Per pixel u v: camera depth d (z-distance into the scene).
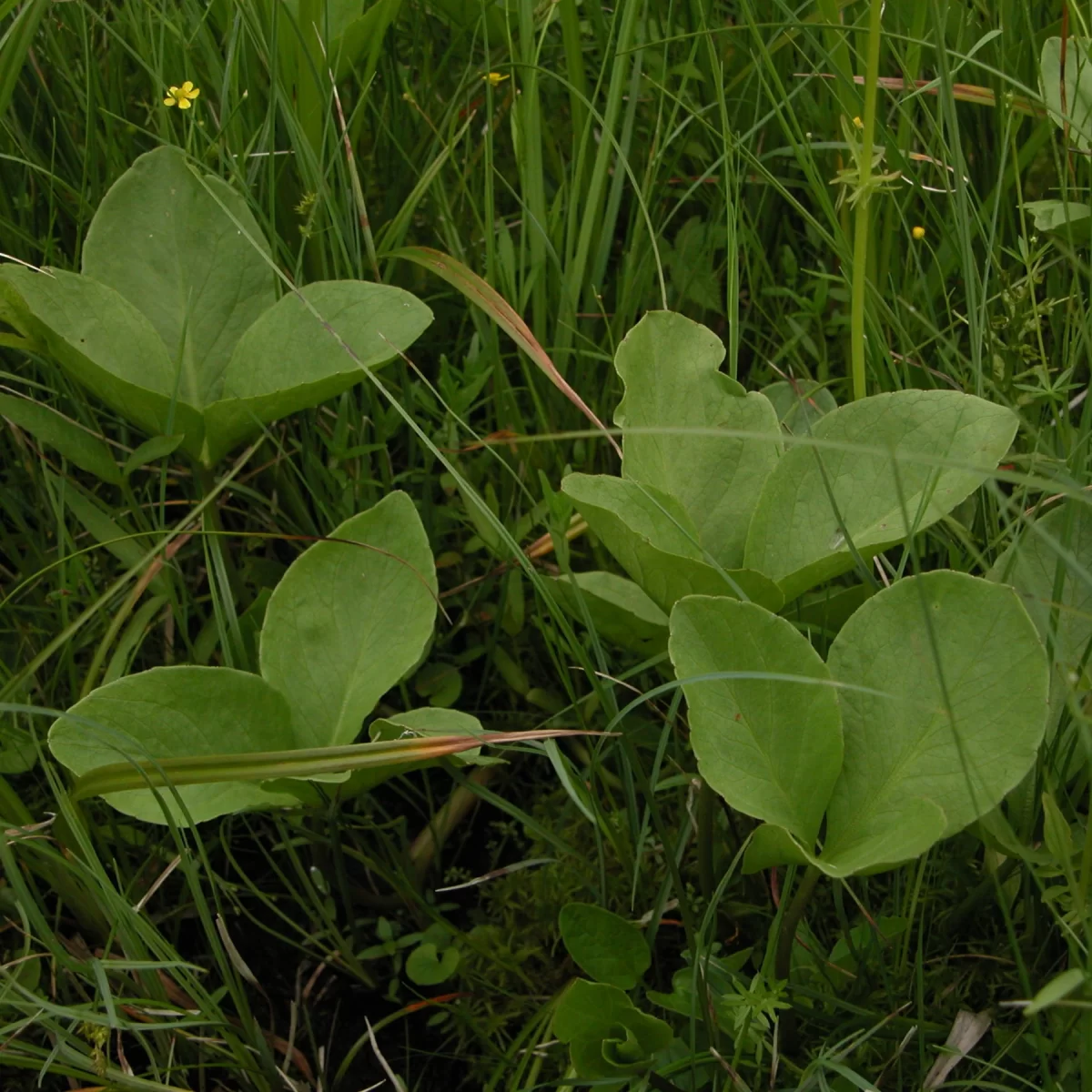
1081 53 0.86
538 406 0.84
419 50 0.95
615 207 0.88
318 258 0.88
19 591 0.82
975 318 0.78
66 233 0.90
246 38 0.88
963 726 0.68
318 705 0.75
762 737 0.69
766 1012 0.73
